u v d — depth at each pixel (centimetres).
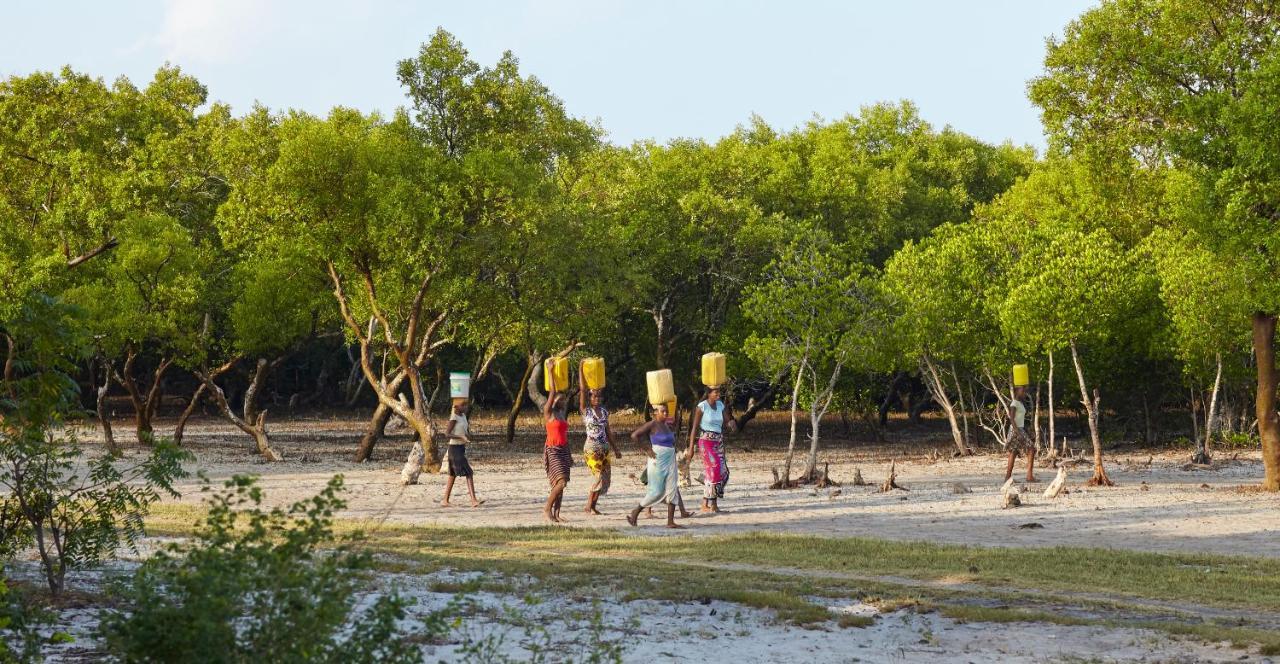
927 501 2239
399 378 3244
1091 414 2630
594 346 4809
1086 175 3412
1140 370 4075
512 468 3350
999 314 3167
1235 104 2194
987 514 1991
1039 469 3206
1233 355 3400
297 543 597
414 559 1302
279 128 3138
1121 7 2519
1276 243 2131
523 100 3316
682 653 852
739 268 4566
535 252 3334
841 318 2708
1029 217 4519
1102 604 1092
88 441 4078
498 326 3716
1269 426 2402
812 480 2689
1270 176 2166
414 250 3023
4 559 981
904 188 5422
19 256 3191
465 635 865
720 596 1085
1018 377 2728
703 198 4478
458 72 3303
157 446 1005
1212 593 1168
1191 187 2492
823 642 905
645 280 3812
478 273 3306
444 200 2953
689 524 1853
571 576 1202
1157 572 1297
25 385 925
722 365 2067
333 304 3803
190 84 4681
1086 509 2058
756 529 1778
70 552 984
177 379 7544
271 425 5838
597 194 4384
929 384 4025
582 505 2169
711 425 2059
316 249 3041
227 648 552
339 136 3033
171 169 3828
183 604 567
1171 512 1997
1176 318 3234
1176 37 2458
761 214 4584
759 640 909
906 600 1070
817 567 1335
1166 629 956
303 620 566
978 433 4716
